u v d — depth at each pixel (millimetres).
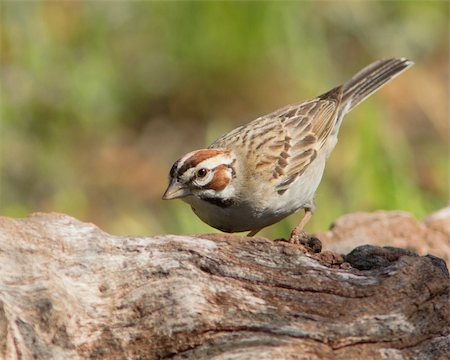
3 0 17438
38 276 7266
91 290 7367
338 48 18266
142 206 16250
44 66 17281
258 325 7156
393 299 7422
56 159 16812
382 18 18500
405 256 7828
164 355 7117
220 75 17422
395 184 13930
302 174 10078
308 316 7246
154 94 17609
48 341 7074
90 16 17656
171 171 9516
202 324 7141
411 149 17078
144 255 7523
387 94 17938
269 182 9719
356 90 11461
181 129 17438
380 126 14719
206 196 9477
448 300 7488
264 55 17250
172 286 7316
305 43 17328
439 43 18719
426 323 7336
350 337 7176
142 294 7309
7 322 6988
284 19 17125
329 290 7457
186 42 17438
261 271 7527
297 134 10227
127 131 17453
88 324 7207
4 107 16766
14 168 16594
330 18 18156
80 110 17234
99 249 7539
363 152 14070
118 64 17656
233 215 9719
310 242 8586
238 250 7660
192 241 7648
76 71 17281
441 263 7844
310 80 17250
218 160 9453
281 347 7039
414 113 17797
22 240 7457
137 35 17703
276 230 13320
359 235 10781
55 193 16516
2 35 17328
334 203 14047
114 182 16688
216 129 17047
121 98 17531
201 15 17281
